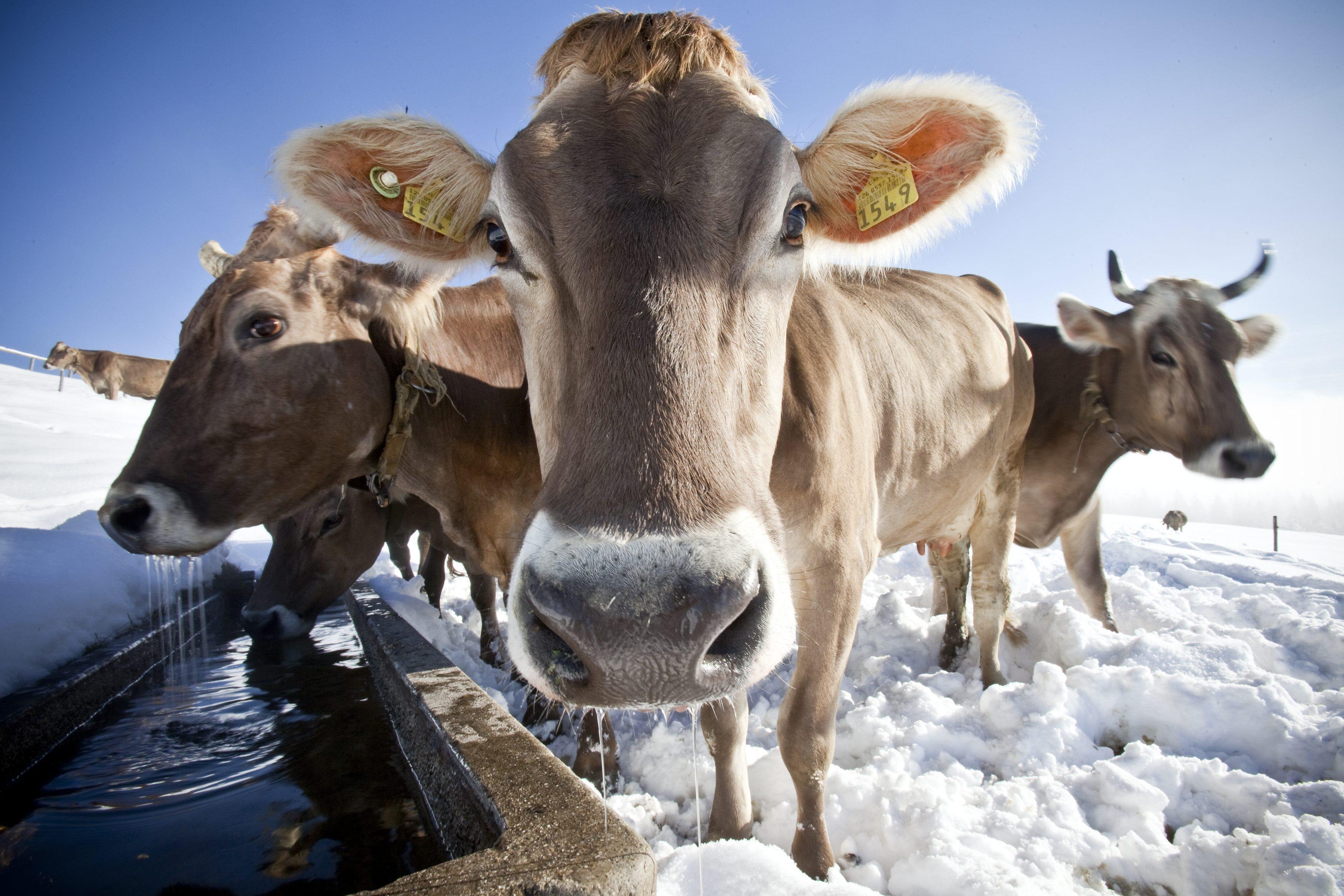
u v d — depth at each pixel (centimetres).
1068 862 80
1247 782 89
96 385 698
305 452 105
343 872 76
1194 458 178
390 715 115
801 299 96
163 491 95
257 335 101
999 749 106
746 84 81
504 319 131
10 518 239
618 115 65
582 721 112
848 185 87
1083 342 188
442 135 84
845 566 88
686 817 97
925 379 122
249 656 161
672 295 55
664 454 49
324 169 90
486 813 64
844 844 87
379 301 111
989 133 81
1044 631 150
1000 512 148
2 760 92
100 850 80
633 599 44
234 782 96
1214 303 181
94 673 119
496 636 181
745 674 48
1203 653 124
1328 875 70
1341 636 135
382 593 221
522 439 123
